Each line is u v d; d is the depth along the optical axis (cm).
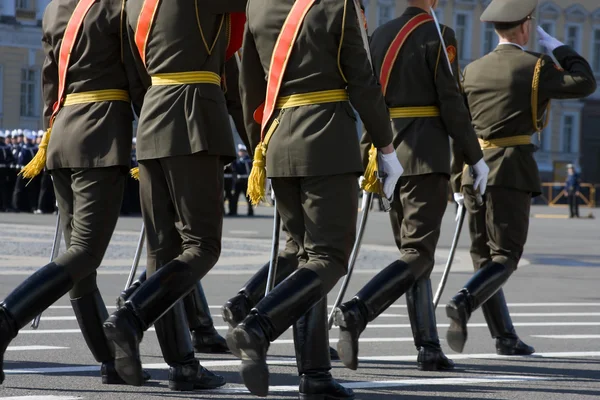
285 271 1809
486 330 2414
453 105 1780
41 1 13050
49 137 1648
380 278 1689
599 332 2373
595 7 16450
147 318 1441
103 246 1563
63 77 1591
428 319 1836
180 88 1496
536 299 3050
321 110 1407
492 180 1956
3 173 8112
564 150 15850
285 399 1534
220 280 3391
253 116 1513
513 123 1964
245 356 1352
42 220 6988
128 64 1574
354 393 1557
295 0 1424
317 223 1407
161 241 1534
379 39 1834
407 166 1777
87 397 1527
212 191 1505
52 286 1502
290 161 1409
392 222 1834
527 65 1966
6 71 12775
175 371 1575
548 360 1970
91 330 1619
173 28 1494
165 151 1487
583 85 1944
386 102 1817
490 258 2028
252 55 1491
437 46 1784
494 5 2020
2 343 1461
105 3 1575
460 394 1609
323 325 1442
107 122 1568
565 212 11488
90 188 1556
